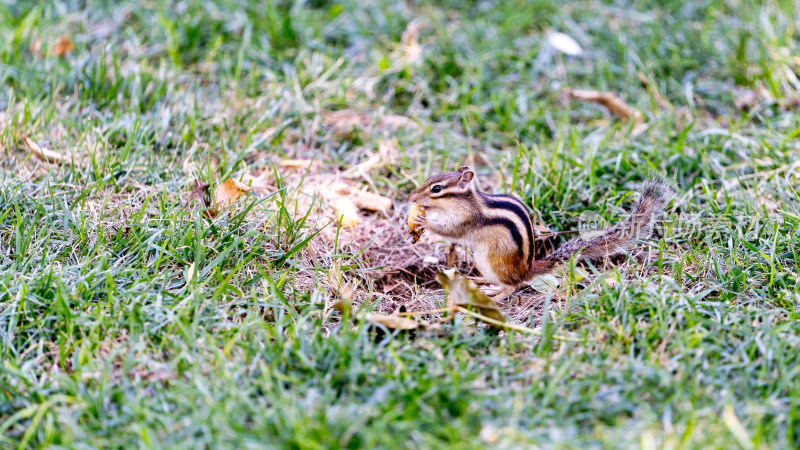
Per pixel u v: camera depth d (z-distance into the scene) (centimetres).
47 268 775
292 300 793
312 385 656
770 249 854
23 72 1185
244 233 866
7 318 725
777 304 780
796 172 1002
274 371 649
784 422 611
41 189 898
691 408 616
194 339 693
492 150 1124
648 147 1070
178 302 750
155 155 1023
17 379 668
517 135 1150
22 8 1380
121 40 1338
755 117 1194
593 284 777
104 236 842
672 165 1041
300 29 1348
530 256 855
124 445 594
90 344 686
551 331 716
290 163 1063
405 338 727
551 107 1227
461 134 1171
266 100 1170
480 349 724
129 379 674
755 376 667
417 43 1333
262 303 762
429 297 848
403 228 976
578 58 1328
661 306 741
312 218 953
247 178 1009
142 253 816
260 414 607
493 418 617
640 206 849
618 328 731
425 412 614
